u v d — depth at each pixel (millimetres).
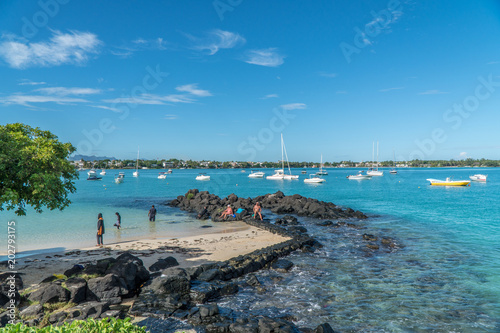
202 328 10508
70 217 35281
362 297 13430
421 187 93125
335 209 40562
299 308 12320
